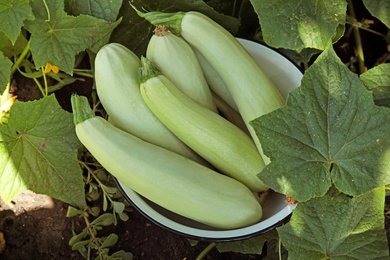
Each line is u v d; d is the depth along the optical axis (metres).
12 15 0.91
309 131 0.80
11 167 0.91
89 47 0.94
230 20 0.96
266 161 0.83
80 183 0.93
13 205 1.02
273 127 0.80
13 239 1.01
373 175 0.79
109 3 0.94
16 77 1.05
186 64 0.85
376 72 0.87
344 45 1.12
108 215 0.99
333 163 0.81
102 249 0.98
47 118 0.91
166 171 0.81
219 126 0.83
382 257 0.80
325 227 0.81
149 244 1.01
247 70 0.84
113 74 0.84
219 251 0.97
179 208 0.82
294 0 0.88
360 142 0.79
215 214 0.82
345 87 0.80
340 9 0.88
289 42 0.88
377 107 0.79
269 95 0.84
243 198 0.82
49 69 1.02
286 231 0.81
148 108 0.85
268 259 0.98
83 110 0.82
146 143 0.83
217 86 0.89
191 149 0.87
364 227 0.80
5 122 1.00
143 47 0.99
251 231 0.82
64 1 0.95
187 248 1.01
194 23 0.84
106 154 0.82
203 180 0.81
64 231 1.01
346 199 0.81
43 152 0.92
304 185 0.80
